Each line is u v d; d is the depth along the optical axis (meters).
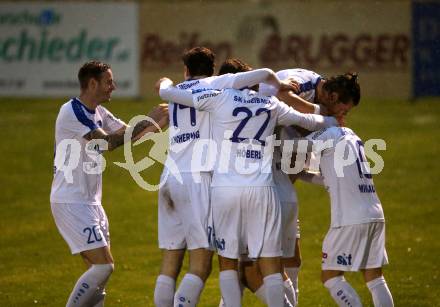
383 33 74.88
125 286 31.56
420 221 41.28
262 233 22.66
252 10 75.50
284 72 25.22
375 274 23.72
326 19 75.12
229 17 75.38
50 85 74.44
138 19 74.19
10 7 73.88
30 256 36.34
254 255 22.67
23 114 68.06
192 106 23.12
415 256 35.28
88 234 23.84
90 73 24.20
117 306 28.77
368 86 75.44
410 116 66.88
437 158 53.53
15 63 74.38
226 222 22.78
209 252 23.34
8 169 52.41
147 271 33.81
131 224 41.47
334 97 24.52
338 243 23.42
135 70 74.12
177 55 74.88
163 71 74.88
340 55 75.19
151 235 39.62
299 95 24.70
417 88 75.19
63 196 23.97
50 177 50.78
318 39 75.19
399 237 38.53
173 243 23.81
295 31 75.25
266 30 75.44
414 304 28.20
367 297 29.36
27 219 42.62
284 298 22.73
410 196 45.78
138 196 46.69
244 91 23.17
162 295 23.41
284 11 75.19
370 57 75.06
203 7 75.06
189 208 23.28
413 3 74.50
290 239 24.45
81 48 73.88
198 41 75.31
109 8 73.75
